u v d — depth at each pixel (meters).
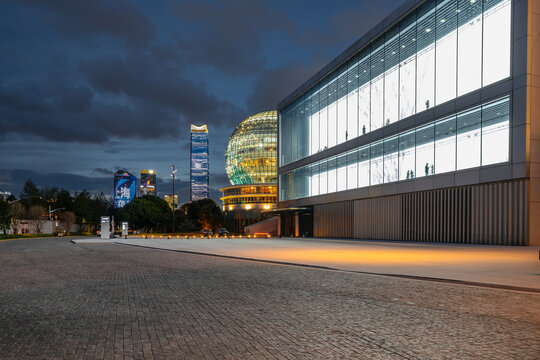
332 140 51.94
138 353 5.10
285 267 15.27
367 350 5.14
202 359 4.86
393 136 40.41
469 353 4.99
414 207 37.53
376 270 13.48
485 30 29.94
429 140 35.59
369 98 44.25
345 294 9.19
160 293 9.49
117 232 109.75
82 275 13.26
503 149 28.45
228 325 6.45
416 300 8.40
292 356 4.95
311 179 58.19
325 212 54.38
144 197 111.06
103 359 4.89
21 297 9.16
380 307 7.73
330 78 52.81
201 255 21.98
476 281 10.58
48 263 18.02
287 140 66.56
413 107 37.25
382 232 42.22
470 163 31.14
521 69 27.08
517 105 27.22
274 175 156.62
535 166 26.77
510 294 9.02
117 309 7.73
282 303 8.19
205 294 9.30
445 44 33.69
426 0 35.97
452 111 32.66
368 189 44.38
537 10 27.14
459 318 6.79
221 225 110.50
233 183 169.62
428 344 5.36
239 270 14.28
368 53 44.69
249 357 4.92
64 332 6.11
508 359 4.77
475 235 30.66
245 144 159.50
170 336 5.85
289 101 64.81
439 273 12.42
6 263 18.34
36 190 132.38
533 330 6.02
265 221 78.94
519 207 27.22
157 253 23.86
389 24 40.56
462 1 32.16
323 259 17.97
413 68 37.44
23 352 5.16
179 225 110.19
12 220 79.12
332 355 4.96
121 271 14.30
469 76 31.25
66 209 116.94
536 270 13.16
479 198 30.39
